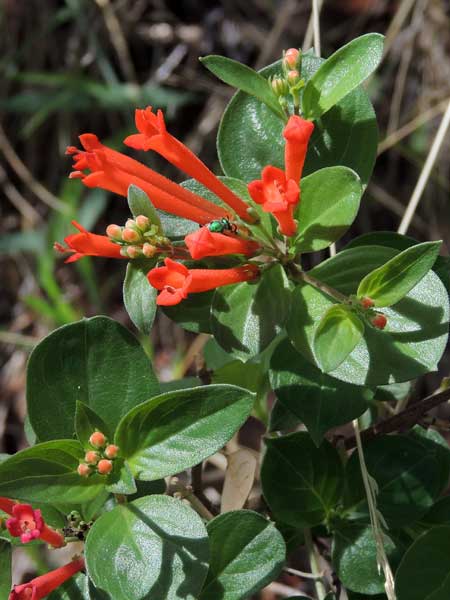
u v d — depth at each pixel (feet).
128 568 0.73
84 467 0.75
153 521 0.75
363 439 0.93
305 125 0.73
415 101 1.74
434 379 1.66
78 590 0.80
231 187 0.82
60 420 0.81
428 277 0.78
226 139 0.87
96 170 0.75
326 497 0.90
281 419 0.95
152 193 0.77
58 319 1.55
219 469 1.44
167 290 0.73
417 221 1.73
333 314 0.72
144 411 0.75
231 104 0.87
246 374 0.99
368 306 0.73
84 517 0.78
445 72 1.72
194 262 0.82
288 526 0.95
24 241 1.64
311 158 0.85
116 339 0.81
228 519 0.81
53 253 1.63
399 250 0.84
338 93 0.80
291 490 0.90
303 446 0.90
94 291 1.65
